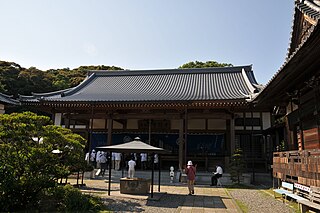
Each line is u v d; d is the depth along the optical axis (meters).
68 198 8.23
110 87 26.81
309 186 7.74
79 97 22.08
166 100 18.36
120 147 10.50
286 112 12.98
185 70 29.42
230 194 11.84
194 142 22.59
